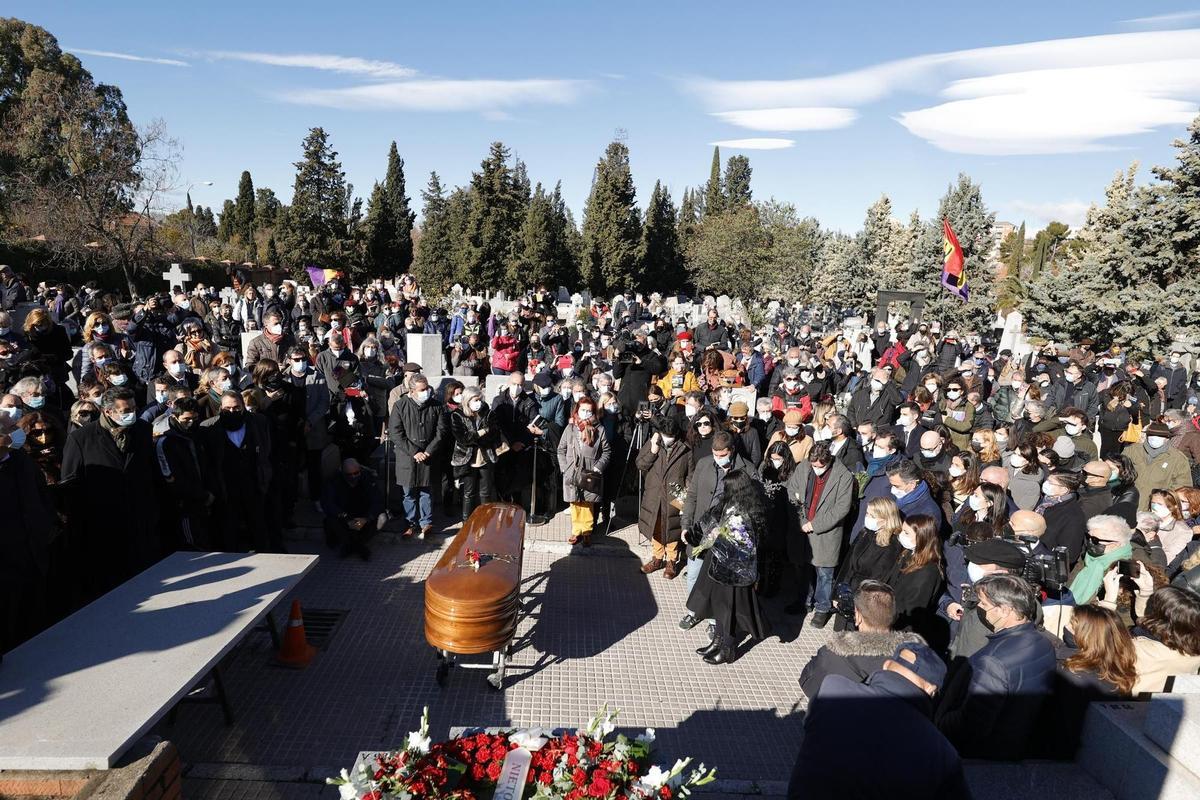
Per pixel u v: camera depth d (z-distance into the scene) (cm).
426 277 5700
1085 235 4012
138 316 1129
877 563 580
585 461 823
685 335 1530
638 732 518
